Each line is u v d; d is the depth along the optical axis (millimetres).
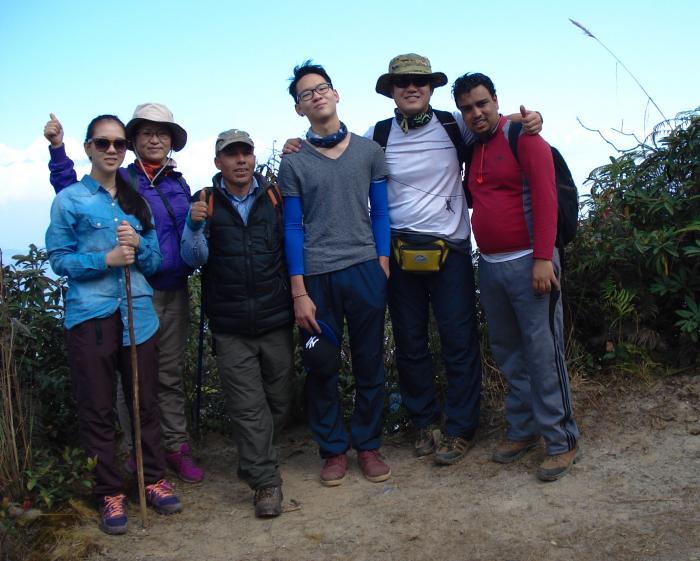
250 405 3916
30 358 4375
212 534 3686
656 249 4297
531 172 3684
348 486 4148
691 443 3885
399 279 4324
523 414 4102
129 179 3947
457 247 4184
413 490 3994
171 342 4254
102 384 3670
